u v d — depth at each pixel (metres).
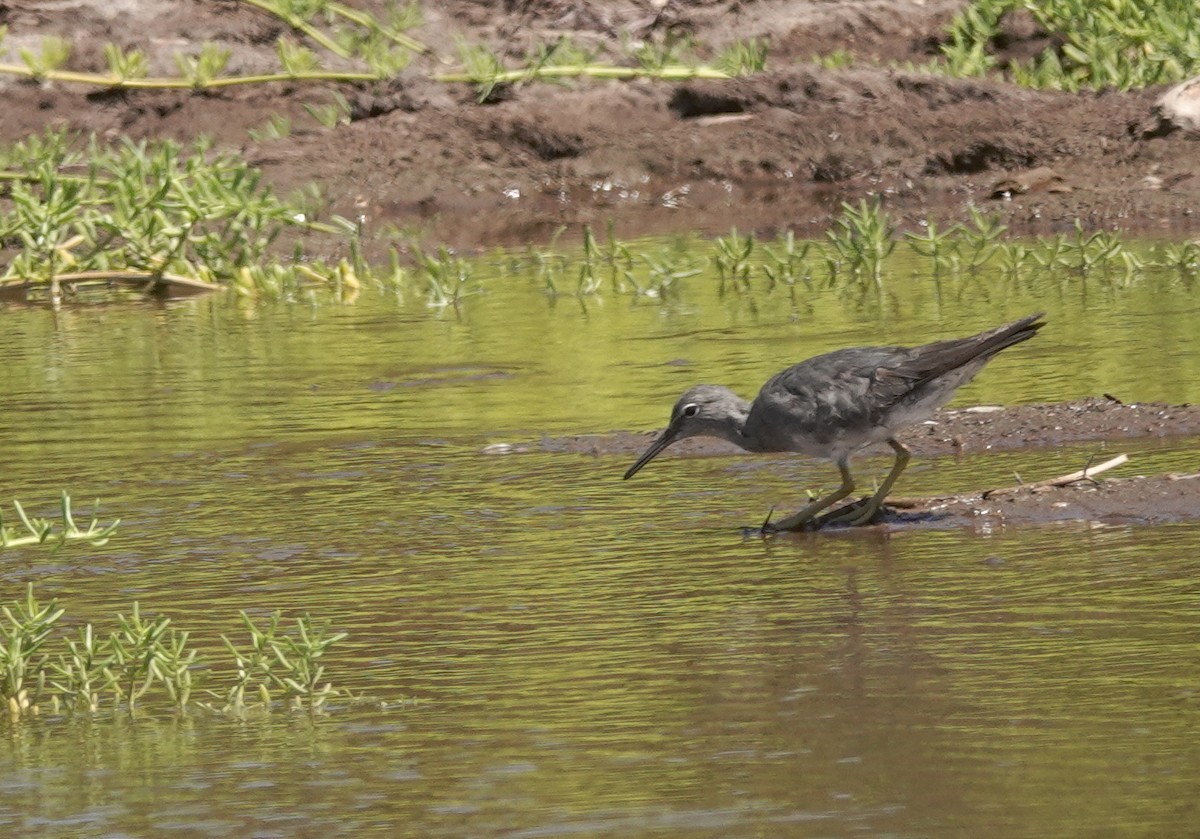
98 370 17.58
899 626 9.07
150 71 30.34
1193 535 10.41
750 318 19.19
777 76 29.02
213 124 29.44
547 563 10.63
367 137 28.72
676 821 6.72
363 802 7.05
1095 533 10.63
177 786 7.30
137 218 22.88
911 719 7.71
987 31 30.45
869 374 11.19
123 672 8.89
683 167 28.27
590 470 13.05
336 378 16.86
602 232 25.94
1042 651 8.53
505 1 32.06
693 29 31.86
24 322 20.80
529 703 8.16
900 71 28.83
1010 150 27.06
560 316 19.95
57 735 8.01
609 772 7.25
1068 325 17.78
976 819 6.62
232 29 31.03
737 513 11.72
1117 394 14.52
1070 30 29.89
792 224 25.88
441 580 10.33
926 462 12.84
